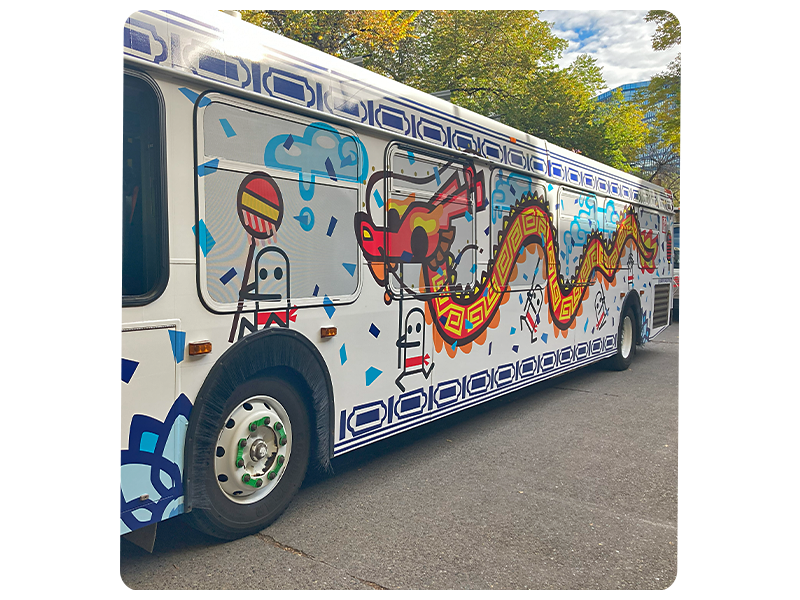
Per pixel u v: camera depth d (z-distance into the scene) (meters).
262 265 3.30
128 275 2.70
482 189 5.44
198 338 2.94
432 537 3.33
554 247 6.81
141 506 2.70
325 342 3.76
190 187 2.90
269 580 2.84
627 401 6.89
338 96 3.82
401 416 4.46
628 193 9.01
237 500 3.23
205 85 2.98
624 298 8.88
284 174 3.44
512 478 4.31
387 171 4.28
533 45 18.09
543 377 6.59
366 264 4.09
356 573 2.92
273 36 3.40
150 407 2.73
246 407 3.24
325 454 3.78
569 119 18.12
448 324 4.98
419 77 17.97
